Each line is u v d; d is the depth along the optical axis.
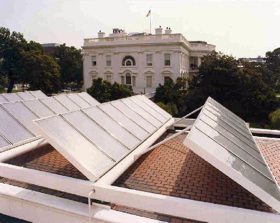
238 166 5.34
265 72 51.22
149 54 46.12
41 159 8.34
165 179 7.15
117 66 48.66
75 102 13.56
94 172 5.77
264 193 4.84
